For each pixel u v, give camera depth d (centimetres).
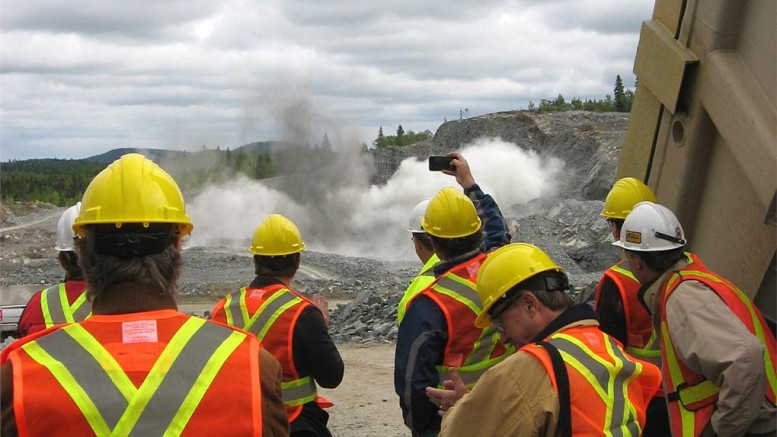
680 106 469
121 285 248
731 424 379
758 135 404
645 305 459
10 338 458
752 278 445
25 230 5375
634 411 311
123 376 233
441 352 461
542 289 334
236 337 252
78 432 225
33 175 13638
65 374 231
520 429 293
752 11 417
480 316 348
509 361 308
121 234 247
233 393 238
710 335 386
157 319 247
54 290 455
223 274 3366
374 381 1237
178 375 237
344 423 972
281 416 252
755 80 414
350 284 3019
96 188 254
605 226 3906
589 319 332
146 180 257
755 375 375
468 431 305
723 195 460
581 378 302
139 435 227
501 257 344
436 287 468
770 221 399
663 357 423
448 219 481
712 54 437
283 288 519
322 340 506
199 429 232
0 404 228
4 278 3494
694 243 492
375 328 1784
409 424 455
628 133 535
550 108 10344
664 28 479
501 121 7962
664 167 500
